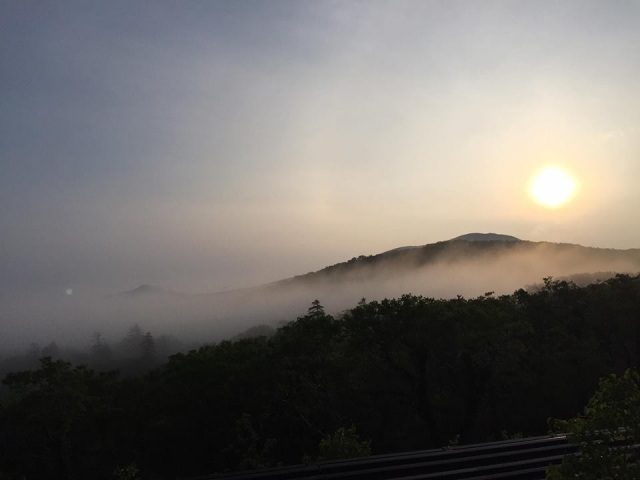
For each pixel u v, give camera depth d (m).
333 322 26.22
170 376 25.95
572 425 6.56
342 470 10.19
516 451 10.77
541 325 32.78
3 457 26.95
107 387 31.86
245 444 20.86
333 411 25.45
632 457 6.03
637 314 31.86
